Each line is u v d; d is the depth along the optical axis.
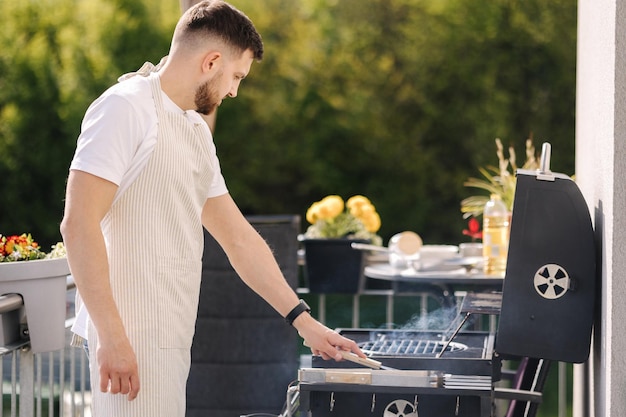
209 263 4.02
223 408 4.05
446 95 10.95
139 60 11.05
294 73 11.14
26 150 11.18
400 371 2.48
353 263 4.83
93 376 2.47
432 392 2.44
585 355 2.66
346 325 10.48
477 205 5.36
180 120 2.50
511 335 2.70
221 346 4.04
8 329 2.91
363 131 11.12
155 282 2.43
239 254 2.84
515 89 10.80
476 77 10.84
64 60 11.09
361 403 2.52
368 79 11.05
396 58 10.99
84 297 2.30
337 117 11.14
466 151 10.97
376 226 5.12
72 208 2.30
